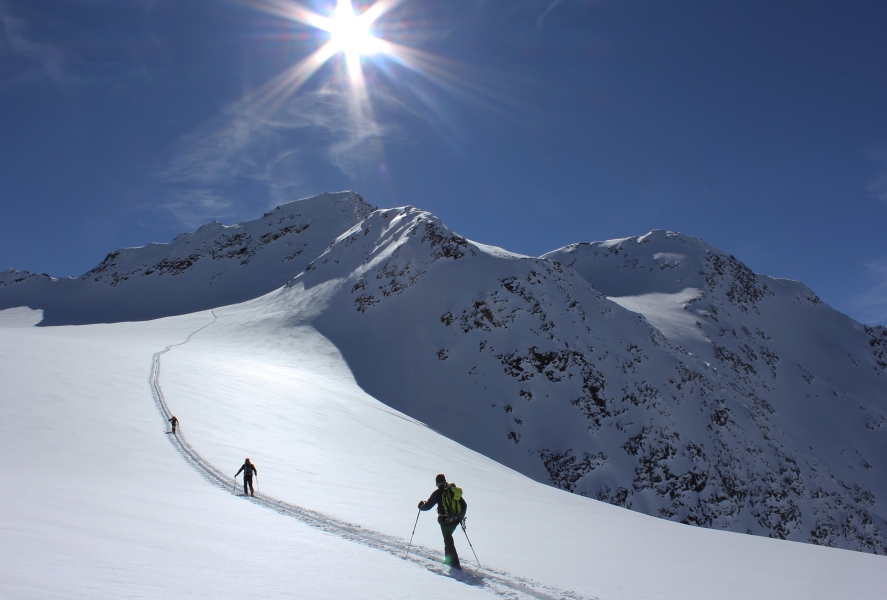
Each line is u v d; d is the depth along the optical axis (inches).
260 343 3250.5
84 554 208.8
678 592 300.2
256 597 184.9
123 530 280.1
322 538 356.5
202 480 661.9
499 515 649.6
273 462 866.1
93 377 1195.9
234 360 2377.0
